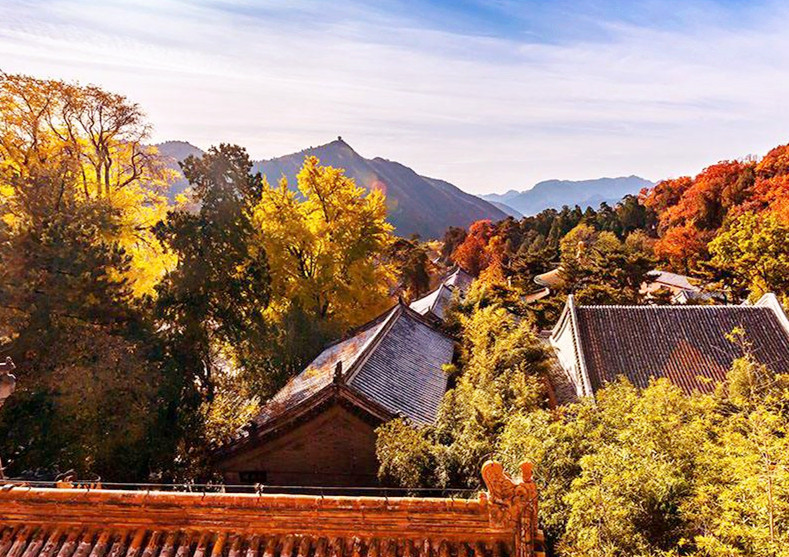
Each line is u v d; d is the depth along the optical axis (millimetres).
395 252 61625
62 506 6586
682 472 8906
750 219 41938
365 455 16766
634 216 99625
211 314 23250
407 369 21406
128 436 17453
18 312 16438
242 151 26828
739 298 44656
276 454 17141
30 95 27391
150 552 6301
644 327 24172
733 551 6586
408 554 6125
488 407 13688
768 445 7914
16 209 21062
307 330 29203
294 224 32406
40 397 16000
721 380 21578
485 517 6145
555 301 43062
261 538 6406
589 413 12141
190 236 23359
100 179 31016
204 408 21859
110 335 18109
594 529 7742
